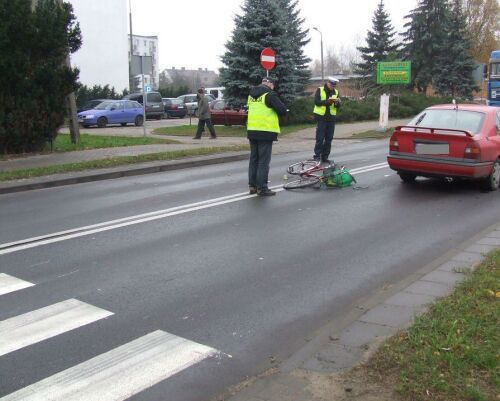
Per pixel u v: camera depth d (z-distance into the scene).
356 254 6.68
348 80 54.75
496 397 3.19
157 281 5.75
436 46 45.19
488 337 3.90
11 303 5.17
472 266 5.80
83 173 12.70
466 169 10.32
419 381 3.40
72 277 5.86
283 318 4.86
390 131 24.08
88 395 3.63
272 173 12.87
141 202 9.75
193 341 4.41
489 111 11.30
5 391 3.68
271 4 27.58
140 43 107.94
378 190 10.82
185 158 15.16
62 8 16.31
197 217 8.53
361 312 4.84
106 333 4.55
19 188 11.26
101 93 46.97
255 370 3.96
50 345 4.34
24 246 7.00
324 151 14.61
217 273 5.99
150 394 3.65
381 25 51.25
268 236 7.43
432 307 4.57
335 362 3.86
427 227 7.96
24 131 15.56
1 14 14.64
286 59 27.81
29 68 15.65
